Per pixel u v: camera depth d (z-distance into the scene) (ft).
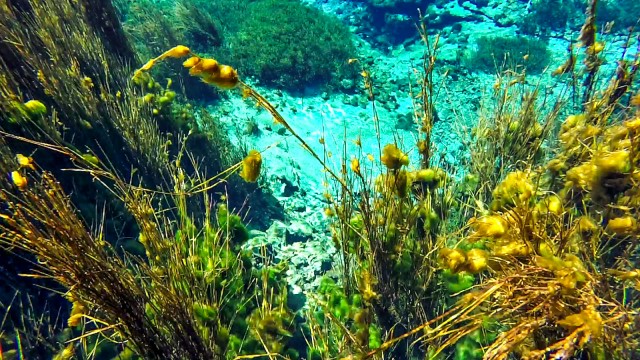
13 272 7.64
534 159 9.34
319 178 16.98
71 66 12.16
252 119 18.93
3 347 6.57
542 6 30.09
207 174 13.79
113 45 16.21
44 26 12.84
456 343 6.41
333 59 23.76
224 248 8.26
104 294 4.89
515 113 10.49
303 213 15.12
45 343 6.91
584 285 3.75
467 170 11.20
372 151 18.70
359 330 6.04
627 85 8.06
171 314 5.67
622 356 4.12
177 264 6.36
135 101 12.76
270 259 12.18
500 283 3.69
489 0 32.55
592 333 3.23
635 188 4.97
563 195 6.50
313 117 20.76
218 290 7.54
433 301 7.36
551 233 5.20
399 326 7.63
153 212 6.34
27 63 11.02
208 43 23.65
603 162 4.66
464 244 7.22
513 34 29.84
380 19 32.30
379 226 7.39
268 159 17.04
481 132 10.78
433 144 8.84
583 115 7.57
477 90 23.27
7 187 7.39
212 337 6.34
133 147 11.56
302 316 9.77
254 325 6.95
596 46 8.43
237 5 28.19
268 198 15.02
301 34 24.13
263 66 22.35
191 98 19.69
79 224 4.93
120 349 7.27
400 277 7.50
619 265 5.40
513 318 4.16
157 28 22.39
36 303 7.69
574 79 9.32
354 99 22.27
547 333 4.27
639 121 4.83
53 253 4.53
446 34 30.63
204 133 14.55
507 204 5.75
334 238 8.13
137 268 6.98
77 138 10.73
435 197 8.13
